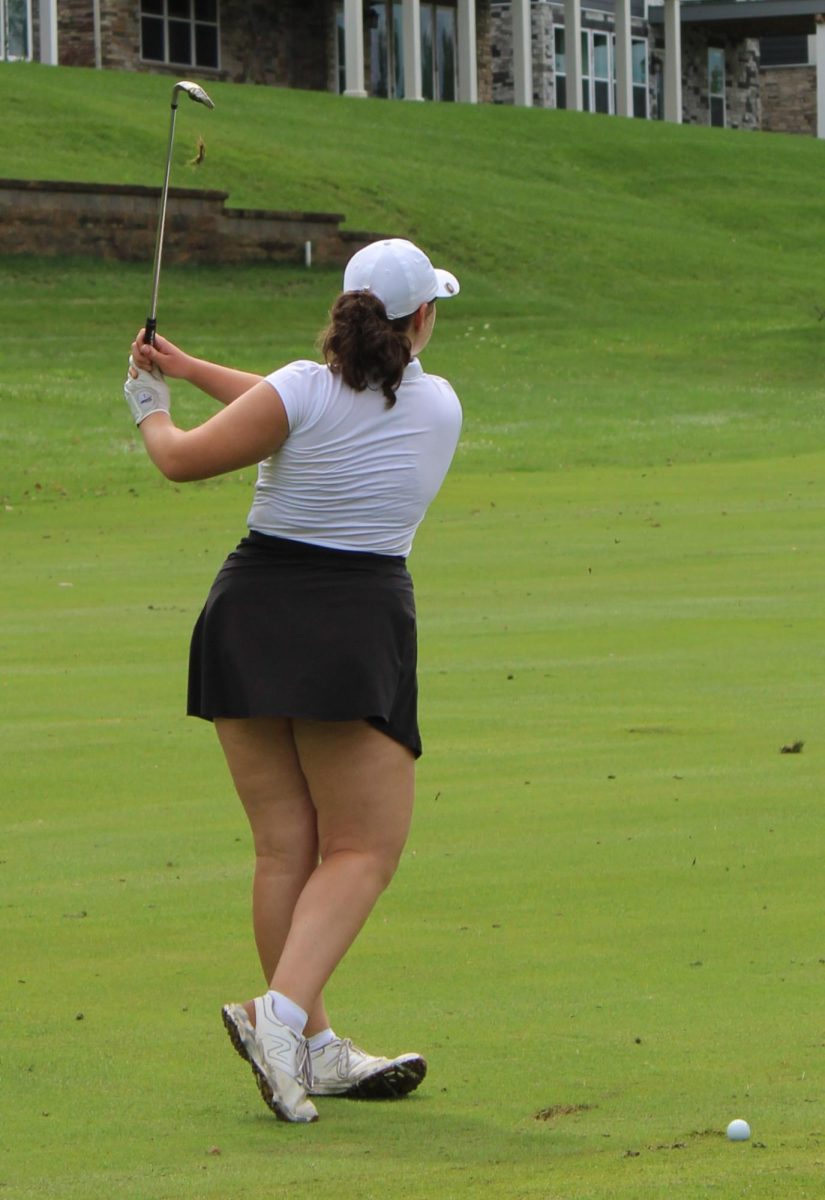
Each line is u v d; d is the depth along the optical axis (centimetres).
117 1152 1591
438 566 5991
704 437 10288
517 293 16512
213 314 14488
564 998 2036
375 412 1702
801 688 3959
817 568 5834
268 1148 1596
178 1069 1831
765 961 2161
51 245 15162
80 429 10056
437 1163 1542
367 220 17325
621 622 4872
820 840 2731
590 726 3606
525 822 2870
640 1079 1766
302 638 1703
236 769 1788
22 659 4434
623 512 7375
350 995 2058
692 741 3453
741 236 19762
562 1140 1597
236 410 1697
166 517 7444
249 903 2453
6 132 16900
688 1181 1467
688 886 2502
